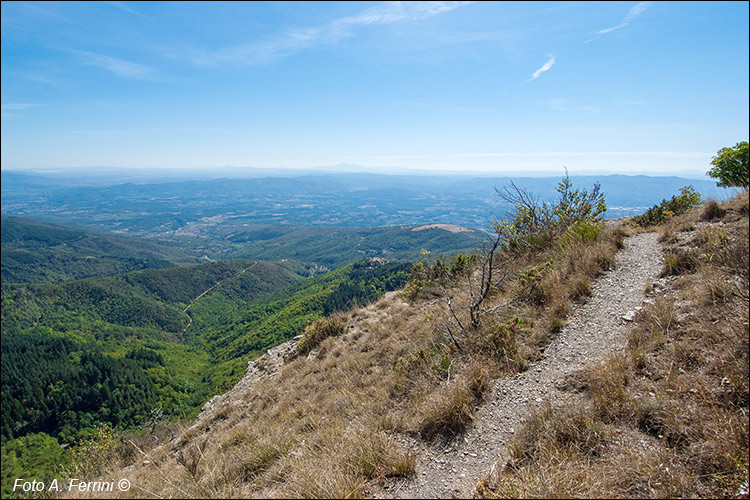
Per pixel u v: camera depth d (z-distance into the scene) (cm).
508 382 464
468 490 314
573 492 275
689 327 425
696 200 1020
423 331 742
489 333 577
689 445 291
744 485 243
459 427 402
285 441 475
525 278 725
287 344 1191
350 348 858
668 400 331
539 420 362
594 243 813
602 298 602
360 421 480
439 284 1036
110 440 747
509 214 1103
